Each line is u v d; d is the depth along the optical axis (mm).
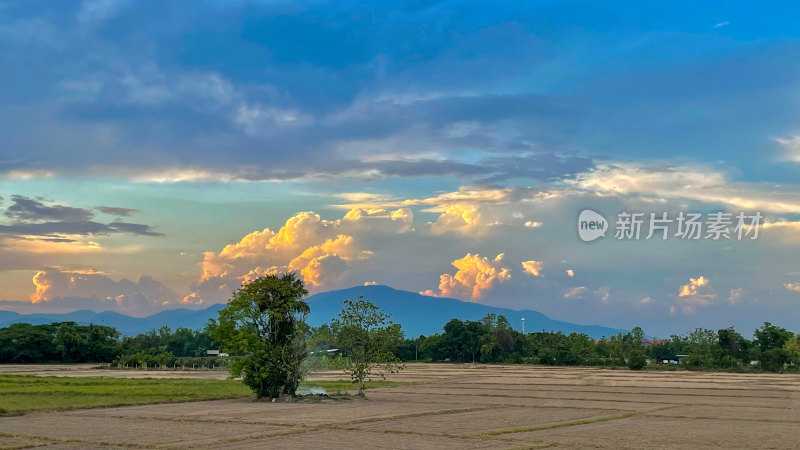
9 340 184500
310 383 95562
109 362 195000
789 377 120000
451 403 60656
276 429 38938
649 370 151875
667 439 35219
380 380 104812
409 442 33594
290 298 65750
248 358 64188
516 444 32969
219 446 32031
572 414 49844
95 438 34938
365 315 68625
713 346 169750
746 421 45344
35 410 50406
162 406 56562
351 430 38719
